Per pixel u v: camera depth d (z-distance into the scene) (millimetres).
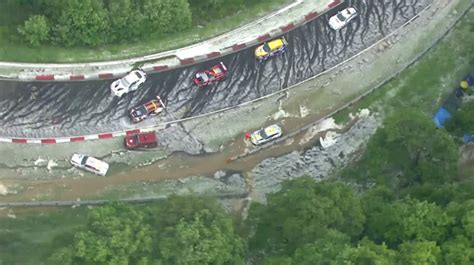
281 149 92125
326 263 69438
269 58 96688
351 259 68812
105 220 72750
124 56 94688
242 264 72688
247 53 96750
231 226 74438
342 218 73375
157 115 92188
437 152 82000
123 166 89125
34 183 87000
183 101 93375
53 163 88375
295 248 73938
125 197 86625
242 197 87875
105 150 89812
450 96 95562
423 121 83375
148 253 71688
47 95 91812
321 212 72375
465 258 68875
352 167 89875
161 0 93125
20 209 84938
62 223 83750
